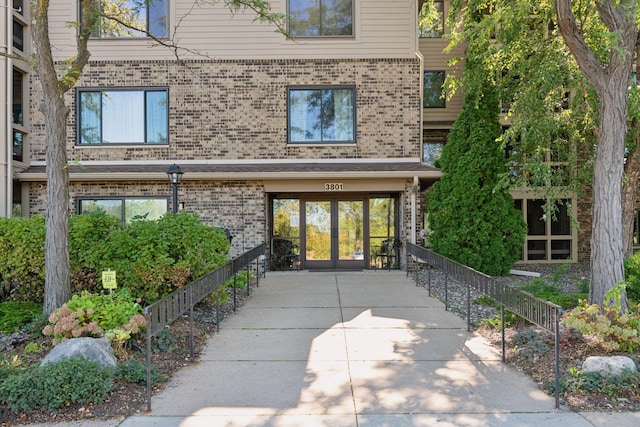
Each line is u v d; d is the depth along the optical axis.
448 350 5.48
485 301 7.87
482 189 10.62
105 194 11.64
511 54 9.94
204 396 4.19
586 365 4.41
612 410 3.83
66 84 6.00
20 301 6.81
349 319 6.96
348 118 12.20
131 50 11.98
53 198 5.88
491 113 10.78
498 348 5.53
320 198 12.62
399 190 11.76
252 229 11.68
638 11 7.30
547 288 8.30
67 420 3.71
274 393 4.25
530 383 4.45
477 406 3.95
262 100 12.05
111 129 12.03
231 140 12.04
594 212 6.38
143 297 6.39
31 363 4.70
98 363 4.36
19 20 11.42
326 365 5.00
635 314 5.48
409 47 12.14
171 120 11.99
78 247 6.50
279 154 12.06
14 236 6.60
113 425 3.63
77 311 4.94
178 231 6.59
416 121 12.14
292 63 12.09
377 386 4.41
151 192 11.68
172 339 5.54
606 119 6.28
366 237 12.60
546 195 9.57
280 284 10.11
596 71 6.30
